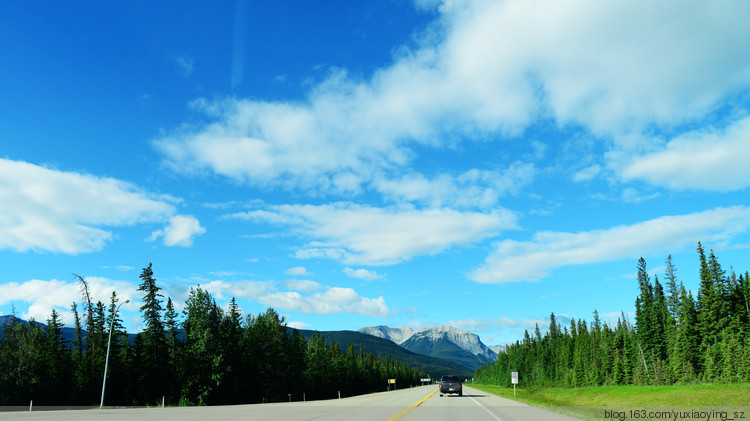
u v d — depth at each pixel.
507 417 24.95
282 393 86.69
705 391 34.53
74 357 73.44
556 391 72.94
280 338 89.81
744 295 88.62
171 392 68.50
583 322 167.25
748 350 71.25
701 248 90.50
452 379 57.09
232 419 25.80
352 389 137.62
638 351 107.94
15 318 71.25
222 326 74.94
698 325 89.94
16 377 62.69
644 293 110.81
